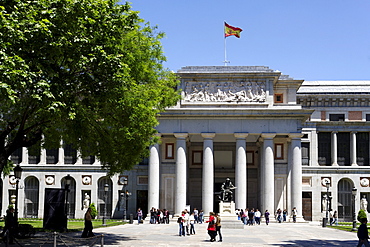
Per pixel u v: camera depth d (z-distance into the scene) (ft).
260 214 275.18
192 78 281.33
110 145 140.97
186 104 278.26
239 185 271.28
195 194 317.83
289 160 285.64
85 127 128.67
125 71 116.37
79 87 115.65
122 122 132.57
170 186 288.10
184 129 278.05
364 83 339.57
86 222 136.77
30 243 119.14
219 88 280.31
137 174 308.19
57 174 312.91
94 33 110.52
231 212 226.38
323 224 234.17
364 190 307.78
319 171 309.83
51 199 164.04
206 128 277.64
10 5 100.68
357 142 316.81
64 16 105.40
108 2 114.11
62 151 314.96
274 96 290.76
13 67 94.27
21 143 125.80
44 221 163.22
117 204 307.17
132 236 153.58
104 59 109.40
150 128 138.92
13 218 123.95
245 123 277.03
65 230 162.71
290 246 128.26
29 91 103.09
